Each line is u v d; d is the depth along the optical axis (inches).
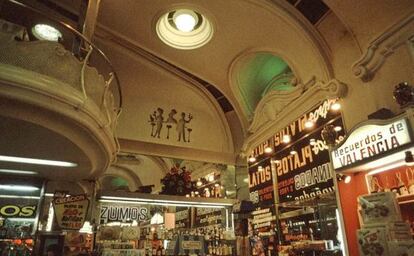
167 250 270.8
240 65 362.6
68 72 163.8
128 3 288.7
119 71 379.6
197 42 341.7
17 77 138.9
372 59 209.5
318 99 263.6
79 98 164.1
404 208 178.7
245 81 386.9
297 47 286.8
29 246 273.0
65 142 188.5
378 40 203.3
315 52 265.3
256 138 361.7
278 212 305.4
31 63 146.0
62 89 155.2
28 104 146.9
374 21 213.8
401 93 161.2
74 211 268.4
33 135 176.7
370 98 213.6
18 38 155.5
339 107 240.5
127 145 382.3
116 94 397.7
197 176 448.5
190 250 256.7
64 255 254.2
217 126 451.5
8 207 279.1
